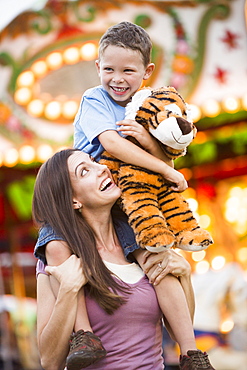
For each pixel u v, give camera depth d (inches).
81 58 284.0
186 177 333.4
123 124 134.1
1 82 285.1
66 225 135.9
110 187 136.2
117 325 134.3
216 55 280.5
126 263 139.9
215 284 272.1
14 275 363.3
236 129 287.6
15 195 346.3
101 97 142.0
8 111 282.0
